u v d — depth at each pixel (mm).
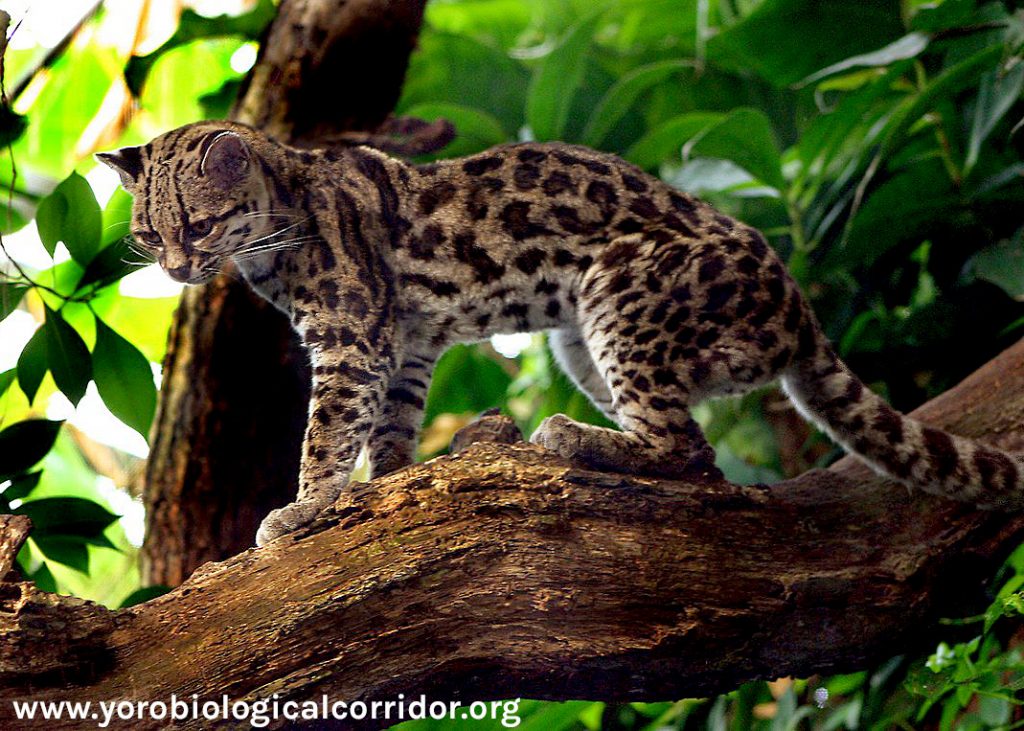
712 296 5504
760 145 6645
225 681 4172
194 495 6922
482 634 4496
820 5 7723
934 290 7852
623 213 5824
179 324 6977
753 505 5156
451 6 10266
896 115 6605
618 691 4672
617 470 5363
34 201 7809
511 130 9312
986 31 6852
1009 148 7266
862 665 5047
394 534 4625
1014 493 5234
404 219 5949
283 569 4480
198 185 5633
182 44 7543
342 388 5594
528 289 5895
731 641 4734
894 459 5387
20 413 8836
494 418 5324
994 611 5188
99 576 9484
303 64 7020
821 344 5648
